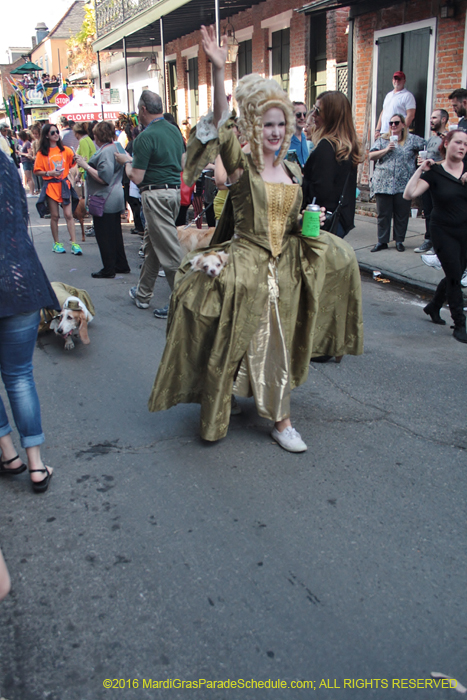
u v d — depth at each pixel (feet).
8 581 5.31
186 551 8.89
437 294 19.44
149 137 18.49
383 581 8.36
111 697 6.67
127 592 8.12
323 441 12.09
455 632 7.57
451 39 30.68
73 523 9.54
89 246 33.40
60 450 11.69
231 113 9.83
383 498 10.21
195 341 10.98
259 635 7.46
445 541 9.18
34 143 53.31
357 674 6.98
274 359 11.35
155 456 11.47
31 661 7.09
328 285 12.28
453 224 17.47
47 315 18.01
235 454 11.53
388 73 34.94
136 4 52.11
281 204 10.60
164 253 19.70
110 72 87.04
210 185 29.17
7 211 9.27
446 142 17.62
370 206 36.42
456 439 12.24
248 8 50.78
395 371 15.72
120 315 20.57
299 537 9.21
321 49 43.70
